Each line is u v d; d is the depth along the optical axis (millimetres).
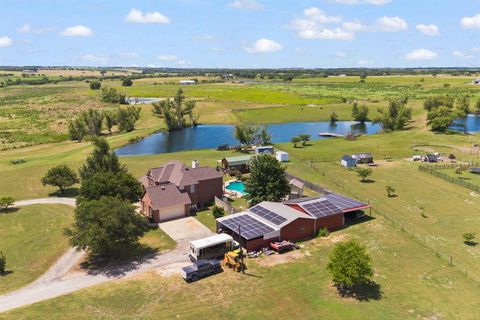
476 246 47750
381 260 43906
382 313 34500
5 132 131875
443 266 42688
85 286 39125
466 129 128000
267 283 39250
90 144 113625
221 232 50344
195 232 51625
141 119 158250
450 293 37594
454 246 47719
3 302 36375
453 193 66875
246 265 42844
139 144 119562
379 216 56781
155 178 62688
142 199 58344
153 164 88062
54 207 61906
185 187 59406
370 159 87188
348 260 37125
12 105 198375
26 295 37562
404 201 63031
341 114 165250
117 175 58688
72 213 59219
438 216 57000
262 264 43062
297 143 109938
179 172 61344
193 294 37469
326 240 49031
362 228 52594
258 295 37219
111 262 44031
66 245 48250
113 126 148250
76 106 191000
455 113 138375
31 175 80125
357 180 74375
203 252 43094
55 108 185000
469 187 69438
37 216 57969
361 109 151875
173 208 56062
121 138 123438
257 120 154125
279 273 41156
